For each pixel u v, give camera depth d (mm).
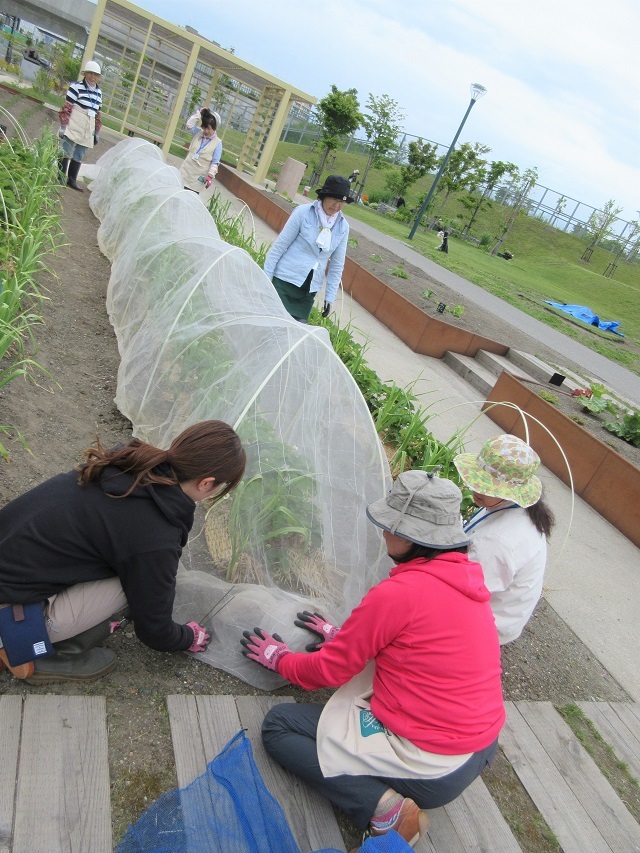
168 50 18172
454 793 2123
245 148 19672
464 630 2088
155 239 5410
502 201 39625
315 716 2301
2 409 3607
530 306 16047
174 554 2127
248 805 2049
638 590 4848
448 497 2195
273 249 5309
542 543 2680
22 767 2008
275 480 2875
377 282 9672
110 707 2324
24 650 2102
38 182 6500
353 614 2156
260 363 3230
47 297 5336
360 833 2252
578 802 2764
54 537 2025
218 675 2646
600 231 36844
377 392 5383
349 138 38125
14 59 26219
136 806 2041
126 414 3947
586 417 8141
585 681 3613
